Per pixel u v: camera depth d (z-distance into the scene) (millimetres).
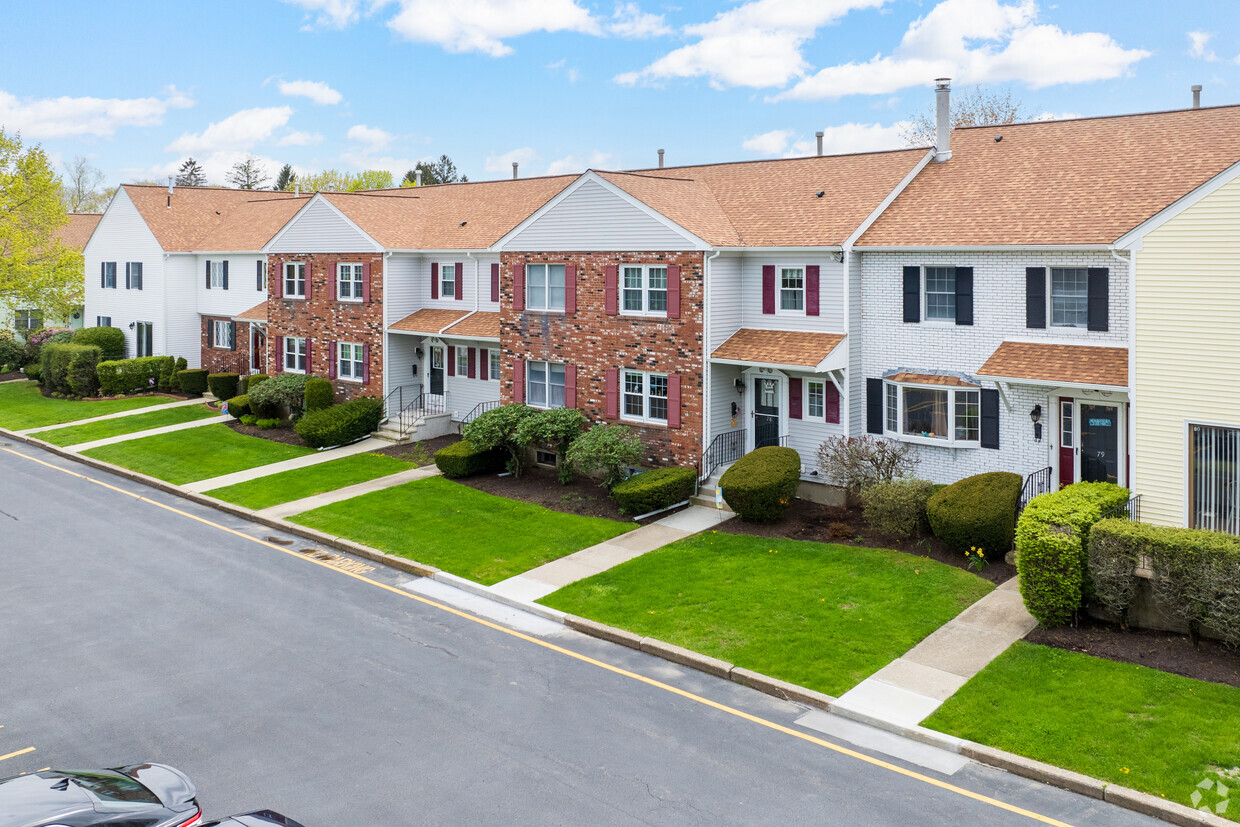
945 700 14070
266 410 37375
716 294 25438
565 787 12133
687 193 27938
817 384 25188
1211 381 16172
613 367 27469
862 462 22969
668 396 26219
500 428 27828
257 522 25703
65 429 38531
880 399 24188
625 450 25453
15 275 50812
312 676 15734
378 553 22281
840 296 24328
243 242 44406
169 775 10648
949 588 18109
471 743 13352
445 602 19391
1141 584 15727
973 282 22328
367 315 35625
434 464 30688
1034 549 15891
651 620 17672
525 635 17562
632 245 26562
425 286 35969
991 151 25531
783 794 11875
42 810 9539
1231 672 14117
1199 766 11891
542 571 20672
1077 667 14672
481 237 33906
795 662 15625
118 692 15227
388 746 13297
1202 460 16422
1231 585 14203
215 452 33625
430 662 16281
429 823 11367
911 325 23469
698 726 13812
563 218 28234
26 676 15906
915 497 20562
